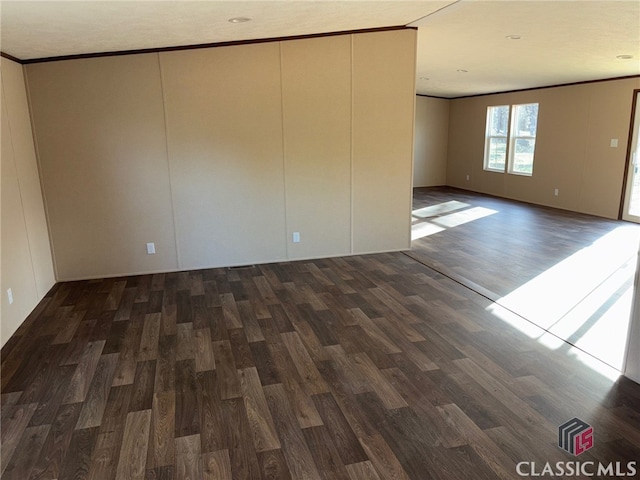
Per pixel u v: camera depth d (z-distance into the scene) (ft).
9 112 12.87
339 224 17.80
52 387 9.23
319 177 17.19
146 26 11.68
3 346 11.03
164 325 12.06
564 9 12.26
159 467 7.00
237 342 11.03
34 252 13.97
